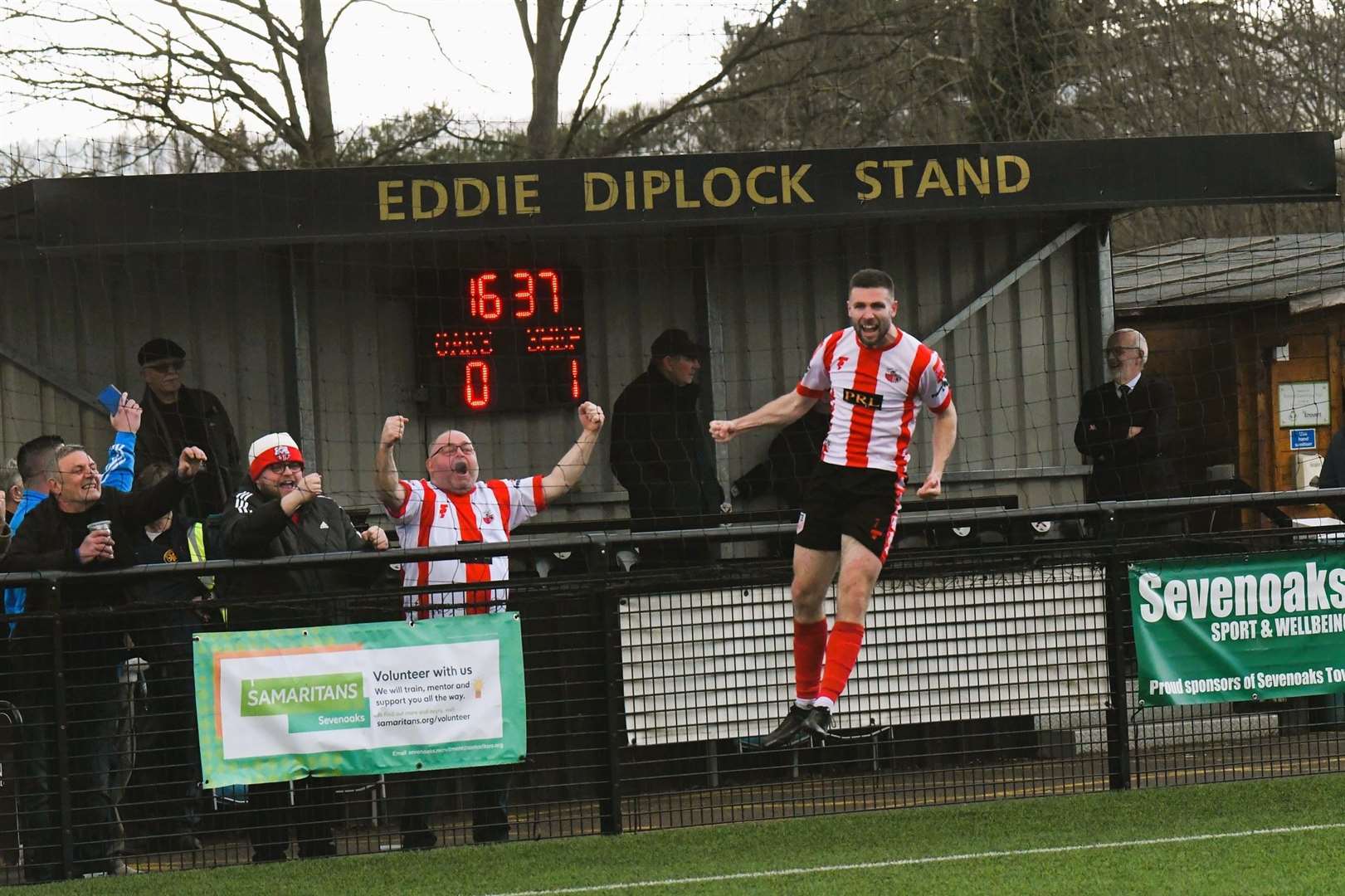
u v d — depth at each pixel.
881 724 27.12
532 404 36.41
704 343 36.88
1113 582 27.58
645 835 26.23
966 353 37.44
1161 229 74.38
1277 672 27.77
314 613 25.55
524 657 26.05
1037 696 27.48
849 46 68.50
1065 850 23.22
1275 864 21.67
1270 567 27.77
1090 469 37.12
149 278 35.03
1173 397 37.06
